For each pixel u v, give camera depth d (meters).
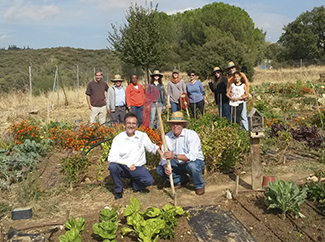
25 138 7.15
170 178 4.55
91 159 6.35
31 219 4.12
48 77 19.02
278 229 3.71
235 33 37.28
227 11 39.19
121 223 3.96
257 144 4.64
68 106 14.30
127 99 7.75
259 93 16.16
